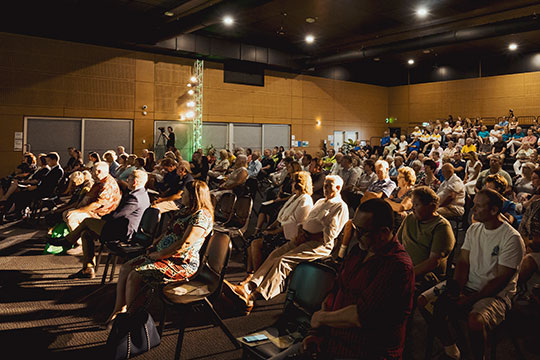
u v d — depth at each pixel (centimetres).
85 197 536
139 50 1423
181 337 269
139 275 297
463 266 274
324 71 1958
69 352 289
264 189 1218
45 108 1257
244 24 1342
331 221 366
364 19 1270
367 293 178
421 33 1416
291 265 361
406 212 468
